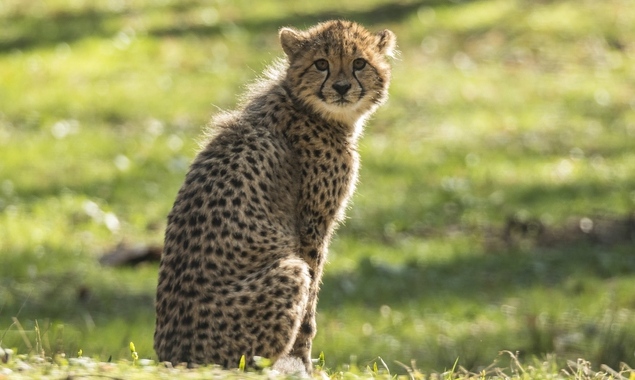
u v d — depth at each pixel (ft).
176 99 91.25
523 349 44.86
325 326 48.52
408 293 54.65
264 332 27.84
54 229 62.95
